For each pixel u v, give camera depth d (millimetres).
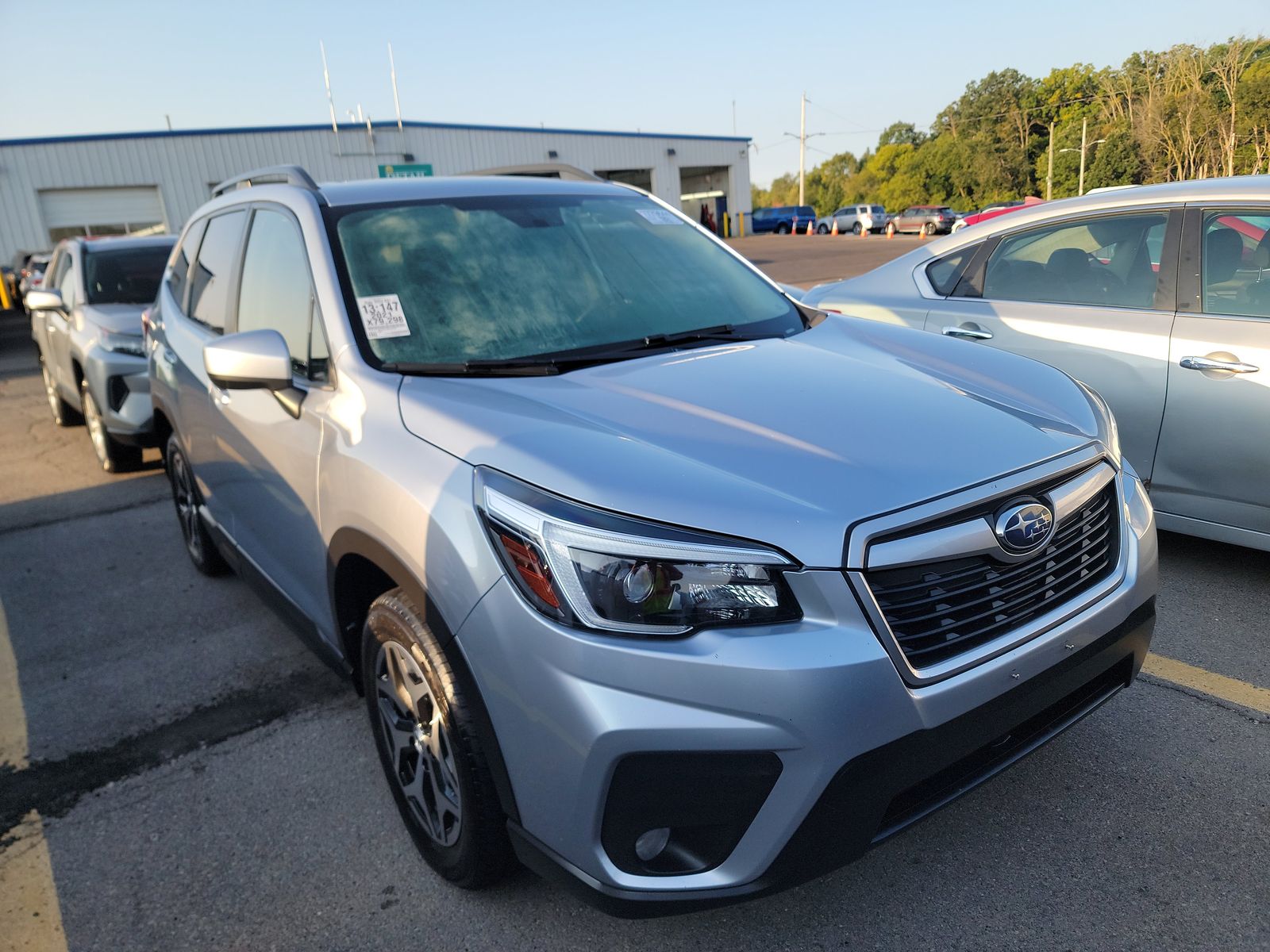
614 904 1730
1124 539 2143
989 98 85562
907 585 1723
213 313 3549
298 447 2590
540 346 2594
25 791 2830
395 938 2127
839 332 2893
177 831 2582
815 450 1893
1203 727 2721
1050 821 2357
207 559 4320
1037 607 1921
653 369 2414
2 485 6582
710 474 1794
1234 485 3457
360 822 2564
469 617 1849
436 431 2084
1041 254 4203
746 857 1681
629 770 1656
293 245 2881
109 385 6008
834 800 1655
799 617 1668
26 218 29516
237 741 3027
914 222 41594
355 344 2479
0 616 4199
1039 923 2035
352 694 3295
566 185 3436
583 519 1713
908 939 2016
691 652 1638
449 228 2916
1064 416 2221
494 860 2057
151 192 31109
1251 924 1994
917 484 1794
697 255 3279
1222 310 3545
